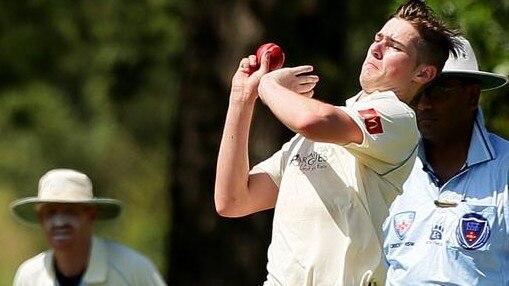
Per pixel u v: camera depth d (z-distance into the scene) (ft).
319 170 57.72
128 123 212.02
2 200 262.26
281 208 58.23
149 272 94.94
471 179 66.90
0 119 210.18
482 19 89.40
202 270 127.75
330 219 57.06
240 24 126.41
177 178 130.00
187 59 129.90
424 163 67.92
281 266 57.57
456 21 87.71
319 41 125.59
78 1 177.78
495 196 66.28
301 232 57.36
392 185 57.52
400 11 58.90
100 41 179.73
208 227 127.75
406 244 67.51
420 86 58.75
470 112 67.56
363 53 134.41
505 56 89.76
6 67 184.75
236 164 59.62
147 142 219.20
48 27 180.55
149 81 178.81
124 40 175.94
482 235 65.82
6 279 277.03
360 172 57.26
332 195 57.21
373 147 56.18
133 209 252.42
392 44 58.29
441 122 67.46
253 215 126.11
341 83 127.34
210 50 128.06
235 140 59.62
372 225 57.11
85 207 96.27
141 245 244.83
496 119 91.45
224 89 127.54
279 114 55.72
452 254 66.23
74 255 95.55
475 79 67.21
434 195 67.36
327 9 125.90
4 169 256.32
